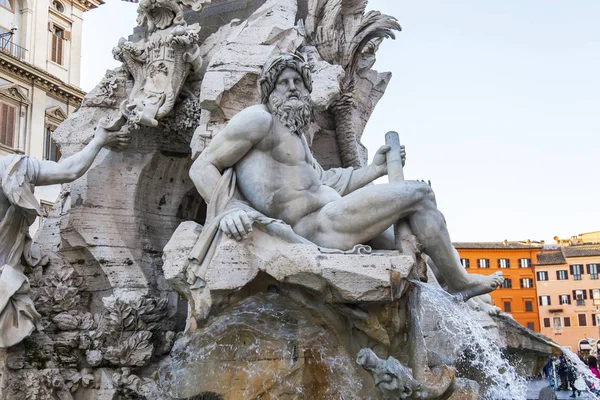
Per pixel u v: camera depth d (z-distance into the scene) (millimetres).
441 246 5254
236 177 5391
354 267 4688
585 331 44562
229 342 5203
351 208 5148
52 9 30172
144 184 8000
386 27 8125
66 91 29656
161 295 7820
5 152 26625
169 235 8188
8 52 26453
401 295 4852
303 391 5094
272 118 5383
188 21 8680
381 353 5031
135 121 7168
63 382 6805
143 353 7082
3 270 6594
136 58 7684
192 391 5141
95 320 7387
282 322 5238
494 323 7473
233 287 4730
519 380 6660
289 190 5301
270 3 7652
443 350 5328
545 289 45562
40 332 6902
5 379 6371
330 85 7078
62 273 7566
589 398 9227
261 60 6863
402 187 5117
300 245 4863
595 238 53906
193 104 7516
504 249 46062
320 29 8047
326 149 8469
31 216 7023
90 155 7254
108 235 7680
